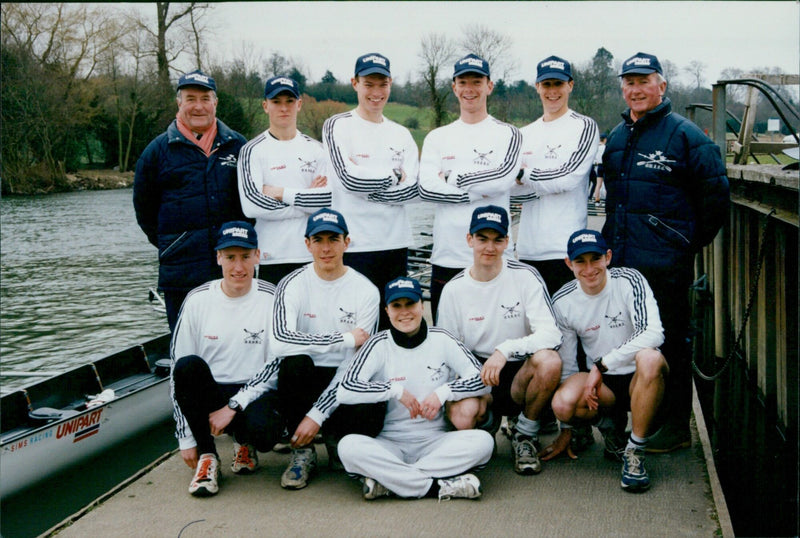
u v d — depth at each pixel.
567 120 4.21
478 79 4.13
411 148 4.41
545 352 3.53
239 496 3.52
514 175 4.10
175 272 4.32
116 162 39.50
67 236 22.30
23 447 4.93
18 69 31.27
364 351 3.54
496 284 3.69
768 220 5.48
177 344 3.79
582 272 3.54
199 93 4.22
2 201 31.50
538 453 3.83
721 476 4.75
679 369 3.77
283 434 3.65
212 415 3.60
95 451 5.52
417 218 21.59
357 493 3.51
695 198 3.68
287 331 3.60
